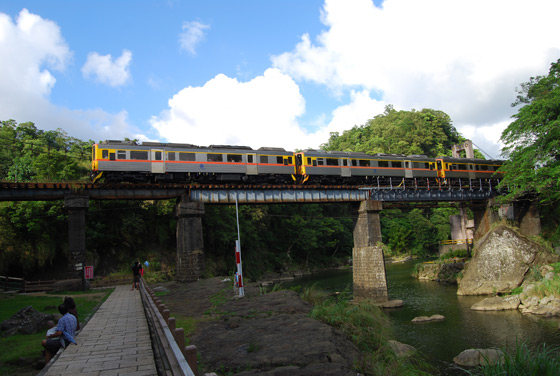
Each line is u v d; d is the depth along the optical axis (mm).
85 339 10562
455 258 51344
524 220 44000
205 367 8398
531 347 19266
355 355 9656
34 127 65000
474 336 22500
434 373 16594
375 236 40844
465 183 49469
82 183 29359
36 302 19688
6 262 30953
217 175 35906
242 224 50750
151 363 8086
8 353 9906
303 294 18688
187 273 31531
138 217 40125
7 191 27172
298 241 67750
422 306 33375
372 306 14727
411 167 44781
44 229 33781
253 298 18000
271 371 7793
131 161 31438
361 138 131625
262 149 38031
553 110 33875
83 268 28016
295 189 38188
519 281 34750
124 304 18328
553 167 34281
